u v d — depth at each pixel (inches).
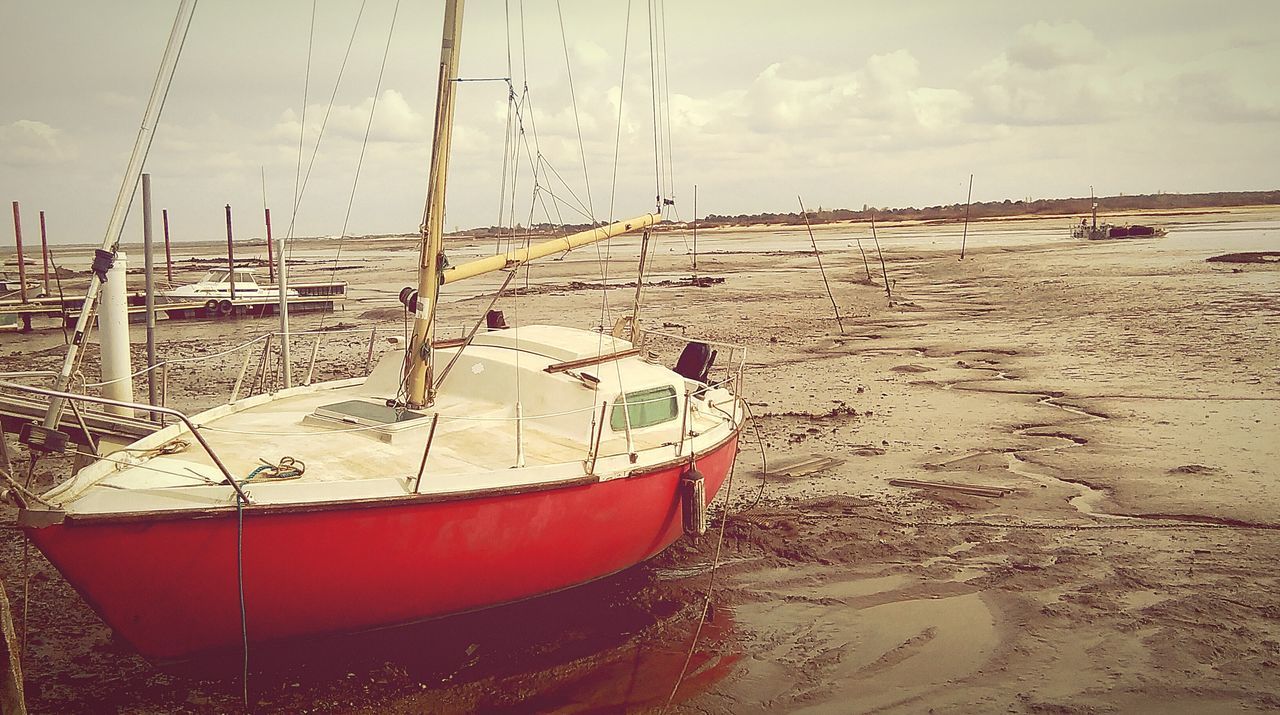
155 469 266.5
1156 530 408.8
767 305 1409.9
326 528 263.1
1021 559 380.8
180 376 802.8
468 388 374.9
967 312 1258.0
